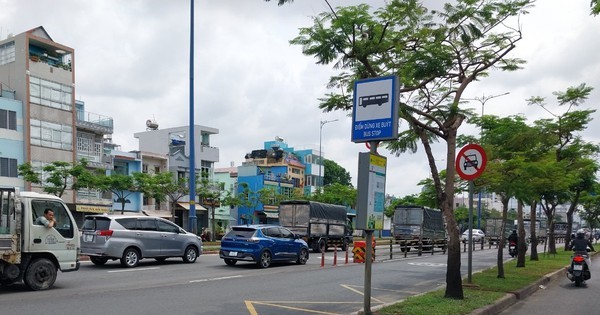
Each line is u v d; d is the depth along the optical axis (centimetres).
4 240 1069
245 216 5531
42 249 1152
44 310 915
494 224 5156
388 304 984
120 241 1692
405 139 1304
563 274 1828
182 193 3919
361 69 1150
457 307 938
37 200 1157
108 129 4022
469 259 1328
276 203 5341
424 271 1895
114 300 1037
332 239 3180
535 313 1020
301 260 2105
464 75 1222
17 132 3331
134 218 1773
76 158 3706
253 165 6294
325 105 1254
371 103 772
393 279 1608
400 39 1130
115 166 4306
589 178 2778
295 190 5850
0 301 996
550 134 1881
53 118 3538
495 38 1205
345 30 1073
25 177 3014
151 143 5412
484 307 962
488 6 1123
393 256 2802
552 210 2836
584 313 1026
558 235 6384
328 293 1252
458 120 1128
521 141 1620
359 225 758
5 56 3491
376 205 773
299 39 1120
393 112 749
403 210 3419
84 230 1712
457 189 1515
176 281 1390
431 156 1134
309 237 2977
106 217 1714
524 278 1508
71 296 1071
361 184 758
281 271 1784
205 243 3188
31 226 1135
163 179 3662
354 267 1991
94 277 1427
